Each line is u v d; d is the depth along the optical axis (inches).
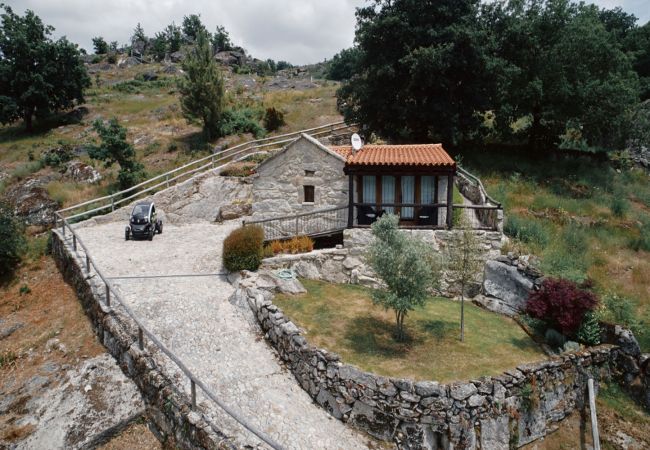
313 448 382.6
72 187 1133.7
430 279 482.0
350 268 661.9
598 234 795.4
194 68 1364.4
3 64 1644.9
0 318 697.0
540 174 1069.1
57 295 714.2
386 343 496.4
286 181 750.5
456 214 687.7
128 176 1095.6
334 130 1338.6
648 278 669.3
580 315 519.2
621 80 1049.5
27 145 1501.0
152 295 597.6
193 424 381.4
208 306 575.2
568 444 461.1
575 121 1125.1
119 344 501.4
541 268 613.3
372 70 1066.1
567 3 1093.1
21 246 855.7
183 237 882.8
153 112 1755.7
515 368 454.3
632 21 1847.9
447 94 1065.5
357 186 692.1
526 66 1099.9
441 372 442.9
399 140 1189.1
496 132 1219.2
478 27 1057.5
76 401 460.1
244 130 1445.6
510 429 430.0
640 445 460.1
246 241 643.5
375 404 415.2
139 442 418.0
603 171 1115.3
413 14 1048.2
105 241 837.2
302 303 583.2
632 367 509.7
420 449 401.7
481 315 591.2
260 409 415.5
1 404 483.8
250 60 3334.2
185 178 1139.3
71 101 1829.5
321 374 449.7
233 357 487.8
